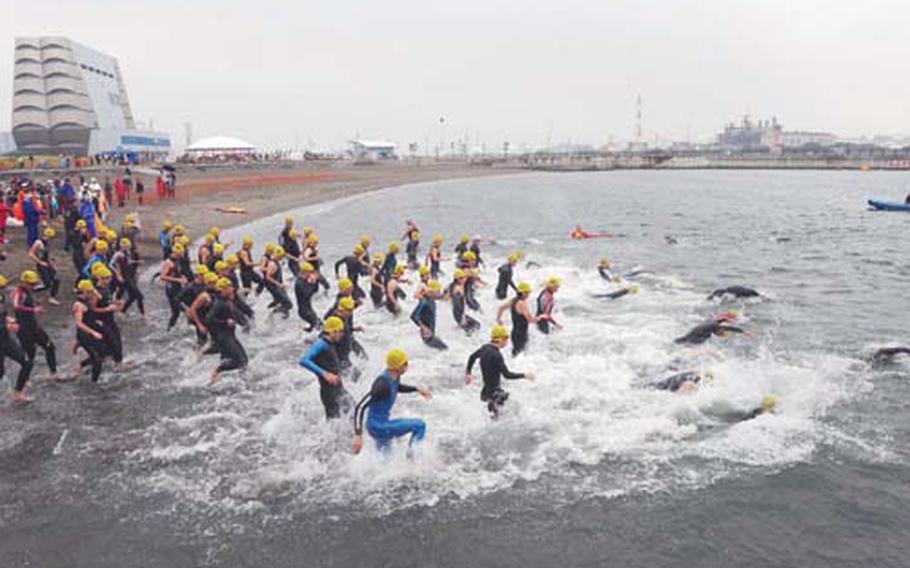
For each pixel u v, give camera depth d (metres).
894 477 8.62
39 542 7.31
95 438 9.97
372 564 6.94
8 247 24.08
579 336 15.14
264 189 65.50
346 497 8.29
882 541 7.27
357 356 13.10
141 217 38.16
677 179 131.00
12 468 9.01
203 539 7.38
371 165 127.00
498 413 10.69
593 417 10.55
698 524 7.60
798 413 10.70
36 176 46.66
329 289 20.92
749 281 22.89
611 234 38.22
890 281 22.98
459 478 8.73
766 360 13.46
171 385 12.23
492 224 44.75
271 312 17.47
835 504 7.99
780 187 101.94
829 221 47.06
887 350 13.55
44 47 109.00
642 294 20.11
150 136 121.75
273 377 12.71
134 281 17.41
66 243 24.84
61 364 13.41
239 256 19.33
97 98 120.44
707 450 9.40
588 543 7.27
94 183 35.75
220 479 8.74
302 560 7.00
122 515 7.87
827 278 23.61
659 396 11.37
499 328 10.58
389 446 9.18
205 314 13.55
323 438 9.91
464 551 7.14
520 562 6.95
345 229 40.91
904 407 10.95
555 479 8.66
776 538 7.33
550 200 69.62
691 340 14.60
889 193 85.69
